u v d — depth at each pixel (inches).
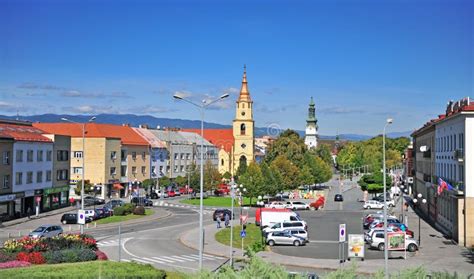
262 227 2237.9
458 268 1445.6
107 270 1037.2
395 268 1424.7
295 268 1483.8
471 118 1867.6
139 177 4451.3
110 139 4018.2
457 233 1929.1
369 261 1569.9
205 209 3302.2
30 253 1261.1
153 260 1573.6
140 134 4739.2
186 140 5462.6
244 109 5733.3
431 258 1630.2
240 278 497.0
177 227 2410.2
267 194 3444.9
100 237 2063.2
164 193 4389.8
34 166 2888.8
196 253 1718.8
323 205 3627.0
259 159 6717.5
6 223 2443.4
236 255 1684.3
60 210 3048.7
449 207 2133.4
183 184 4458.7
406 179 5002.5
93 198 3533.5
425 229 2393.0
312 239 2071.9
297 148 4827.8
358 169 7283.5
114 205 3139.8
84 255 1282.0
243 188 3307.1
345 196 4483.3
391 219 2358.5
